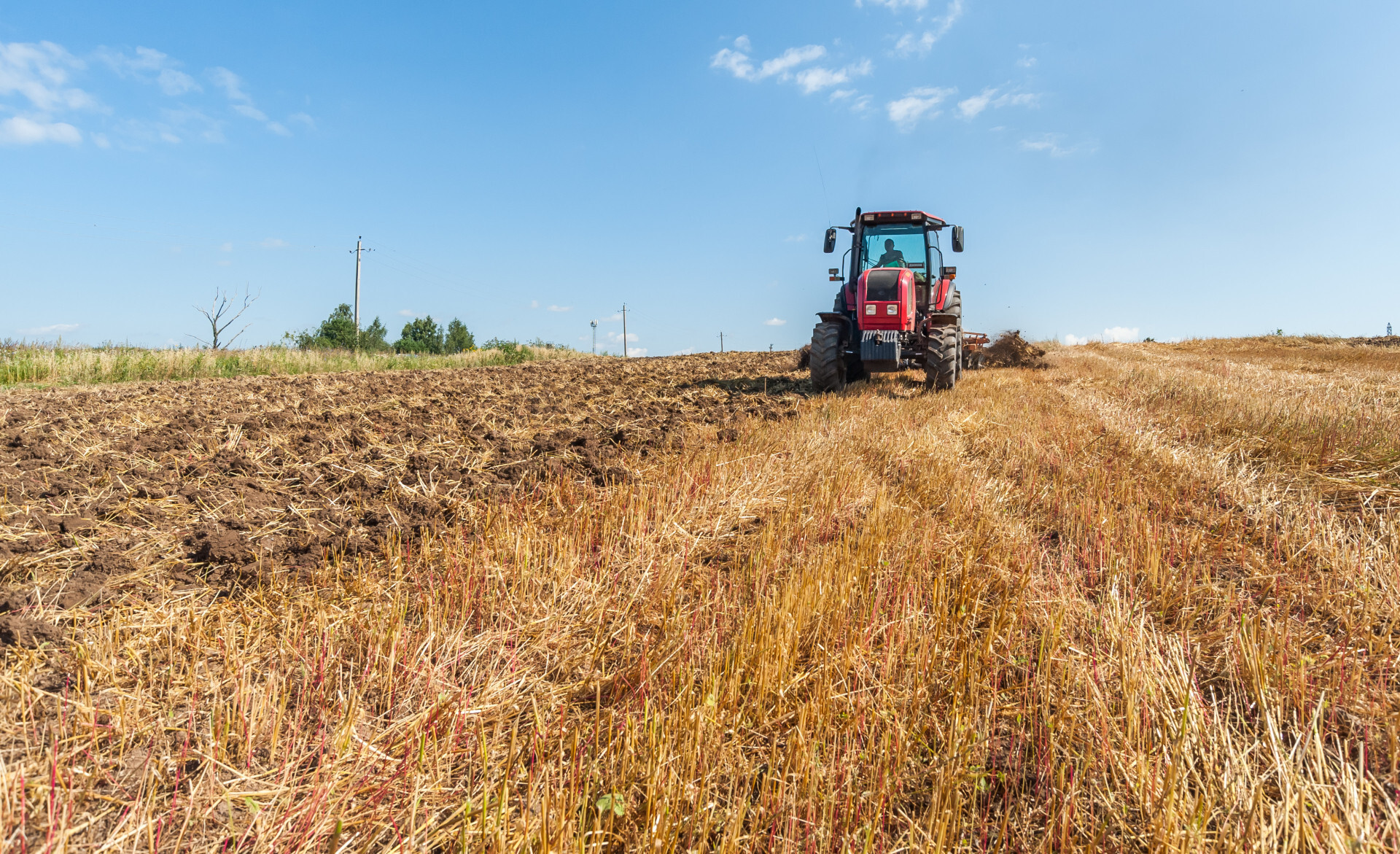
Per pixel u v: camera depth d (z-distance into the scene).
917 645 2.52
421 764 1.90
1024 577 3.12
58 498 3.95
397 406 8.10
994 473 5.28
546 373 15.26
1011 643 2.62
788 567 3.25
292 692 2.24
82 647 2.32
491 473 4.94
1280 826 1.73
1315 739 1.99
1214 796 1.84
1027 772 2.01
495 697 2.24
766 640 2.40
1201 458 5.25
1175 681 2.28
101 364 13.14
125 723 2.02
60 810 1.68
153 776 1.79
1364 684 2.38
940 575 2.97
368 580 3.03
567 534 3.60
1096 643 2.53
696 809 1.73
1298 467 5.14
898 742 1.98
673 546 3.53
